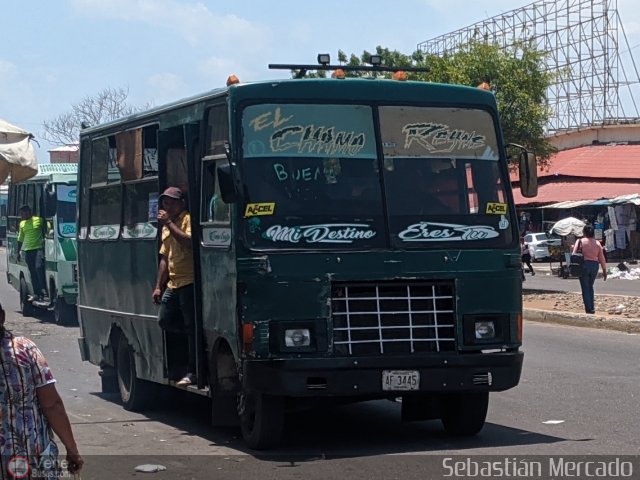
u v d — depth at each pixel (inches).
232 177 338.3
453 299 351.9
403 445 364.5
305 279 338.0
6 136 350.9
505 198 368.2
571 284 1334.9
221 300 358.6
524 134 1187.3
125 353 467.8
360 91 359.6
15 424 189.5
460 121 369.4
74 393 514.9
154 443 379.9
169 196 394.3
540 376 530.6
